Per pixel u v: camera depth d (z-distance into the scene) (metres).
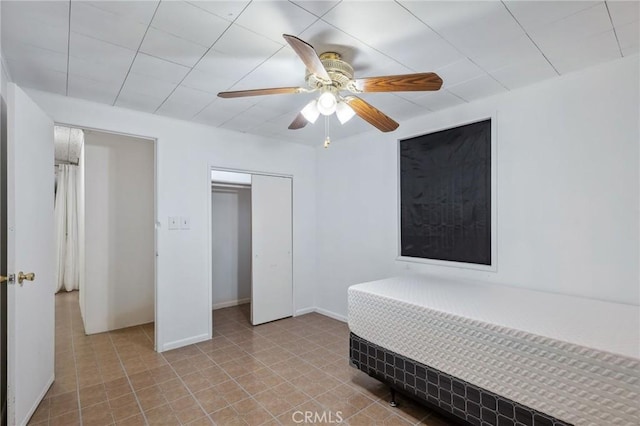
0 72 1.89
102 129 2.77
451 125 2.91
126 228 3.86
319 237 4.36
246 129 3.57
